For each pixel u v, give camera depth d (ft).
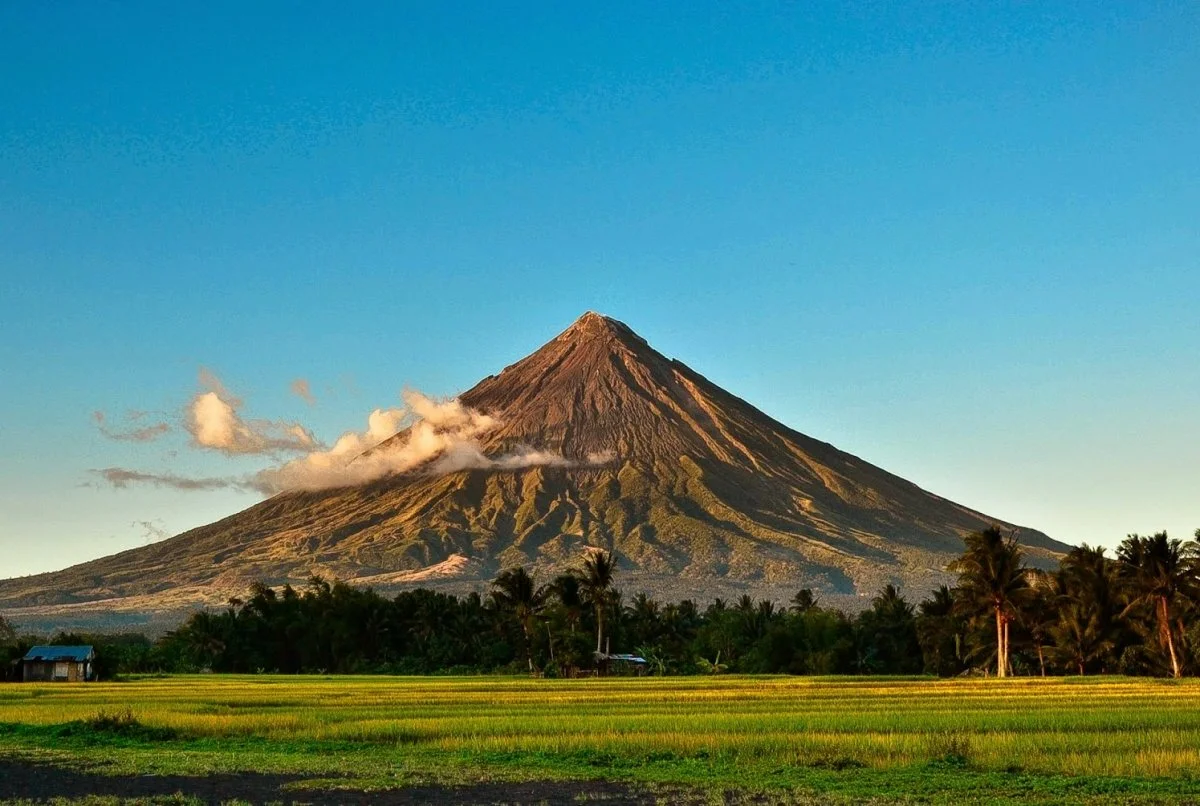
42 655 455.22
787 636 516.32
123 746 188.85
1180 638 405.39
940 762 155.94
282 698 288.92
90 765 165.37
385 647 599.98
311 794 141.38
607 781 148.56
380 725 203.10
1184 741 168.04
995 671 452.76
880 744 168.55
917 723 195.52
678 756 166.50
